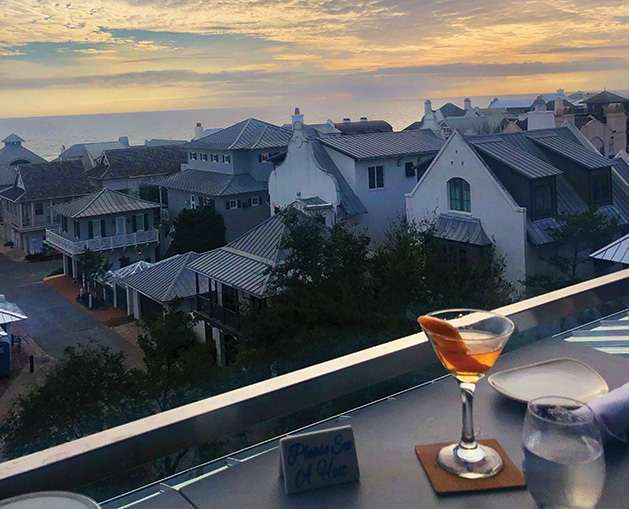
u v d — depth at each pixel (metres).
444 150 22.34
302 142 28.62
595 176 22.11
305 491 1.39
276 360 14.23
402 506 1.34
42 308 32.72
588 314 2.61
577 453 1.24
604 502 1.37
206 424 1.52
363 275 15.06
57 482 1.32
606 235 20.53
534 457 1.26
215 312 18.88
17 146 66.75
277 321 14.17
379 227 28.19
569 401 1.31
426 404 1.83
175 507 1.36
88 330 28.53
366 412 1.78
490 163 21.41
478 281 17.17
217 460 1.53
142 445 1.43
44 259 45.84
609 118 40.00
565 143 23.17
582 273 21.14
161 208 43.72
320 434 1.42
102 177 49.22
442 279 16.30
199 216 37.41
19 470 1.28
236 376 13.75
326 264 14.70
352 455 1.43
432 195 23.11
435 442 1.61
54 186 47.78
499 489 1.39
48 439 12.41
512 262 20.50
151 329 14.82
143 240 38.81
